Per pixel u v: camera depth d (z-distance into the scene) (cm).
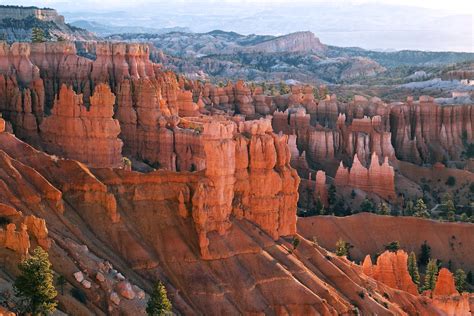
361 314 10331
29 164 9719
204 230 9694
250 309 9369
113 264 9075
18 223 8338
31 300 7188
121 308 8331
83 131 11556
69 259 8475
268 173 10550
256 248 10025
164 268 9462
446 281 12862
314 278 10212
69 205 9531
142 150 13988
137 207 9850
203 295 9325
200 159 13612
